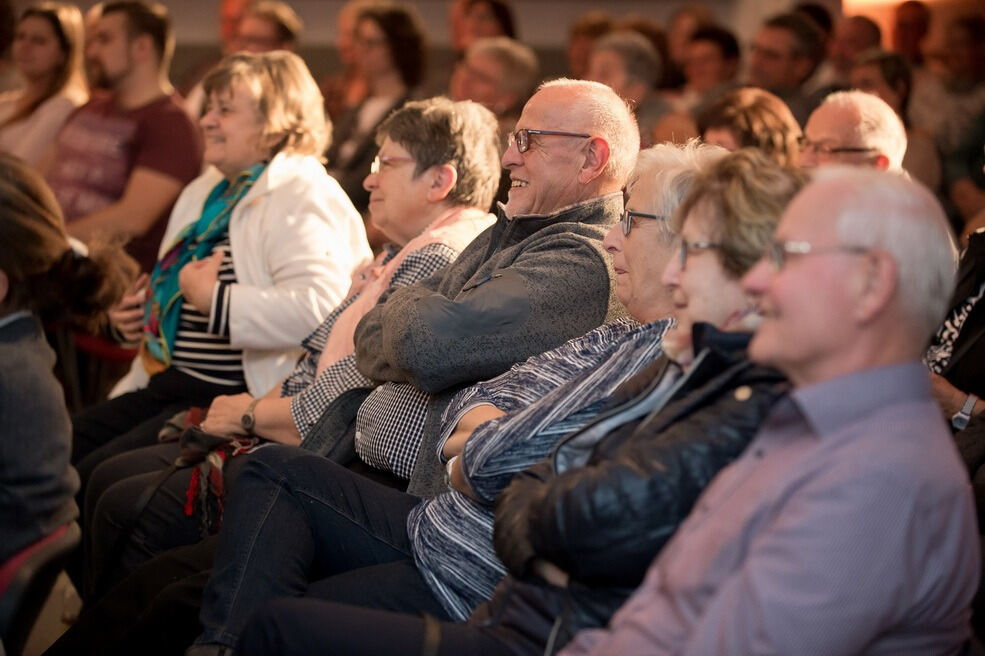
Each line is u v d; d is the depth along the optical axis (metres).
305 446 3.77
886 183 1.99
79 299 3.52
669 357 2.46
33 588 3.20
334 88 7.98
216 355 4.56
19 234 3.33
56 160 6.29
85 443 4.61
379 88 6.85
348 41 7.88
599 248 3.34
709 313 2.40
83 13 9.65
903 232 1.95
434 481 3.24
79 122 6.25
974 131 6.65
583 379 2.80
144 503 3.85
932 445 1.97
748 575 1.94
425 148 3.96
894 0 8.51
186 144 6.09
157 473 4.05
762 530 2.01
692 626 2.05
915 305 1.97
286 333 4.29
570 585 2.34
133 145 6.13
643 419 2.47
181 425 4.33
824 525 1.90
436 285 3.72
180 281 4.38
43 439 3.25
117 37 6.08
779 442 2.09
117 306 4.88
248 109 4.48
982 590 2.61
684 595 2.07
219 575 2.91
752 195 2.34
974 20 6.79
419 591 2.90
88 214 6.12
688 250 2.42
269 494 3.01
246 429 3.93
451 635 2.42
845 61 7.16
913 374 2.00
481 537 2.86
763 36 6.28
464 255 3.69
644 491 2.20
